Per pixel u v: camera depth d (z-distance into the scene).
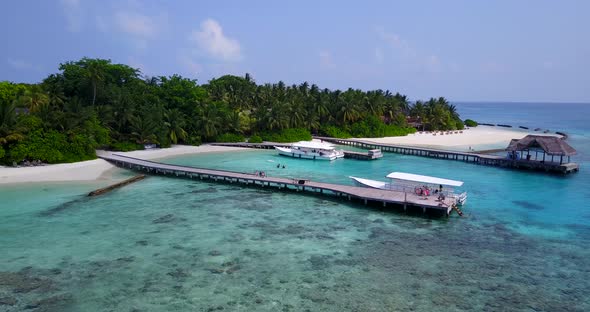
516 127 151.50
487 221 35.16
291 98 98.69
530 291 22.77
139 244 28.19
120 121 68.88
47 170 50.03
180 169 50.91
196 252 27.11
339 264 25.75
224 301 20.98
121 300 20.81
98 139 61.22
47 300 20.64
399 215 36.62
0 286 21.88
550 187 48.84
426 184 41.91
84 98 70.06
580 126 162.00
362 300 21.36
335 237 30.69
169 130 74.38
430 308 20.72
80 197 39.81
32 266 24.33
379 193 40.81
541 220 35.56
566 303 21.56
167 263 25.28
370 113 110.25
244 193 43.66
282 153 72.50
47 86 64.50
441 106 129.25
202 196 41.97
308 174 55.56
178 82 82.56
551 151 58.94
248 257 26.52
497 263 26.39
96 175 49.44
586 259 27.17
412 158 72.88
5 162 50.69
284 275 24.06
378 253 27.67
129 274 23.67
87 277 23.16
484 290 22.75
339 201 41.09
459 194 43.41
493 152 79.75
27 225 31.42
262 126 90.75
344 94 110.56
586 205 40.59
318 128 101.12
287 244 28.98
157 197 41.09
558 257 27.47
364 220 35.09
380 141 96.25
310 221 34.50
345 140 91.25
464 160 70.31
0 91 59.59
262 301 21.05
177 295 21.45
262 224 33.38
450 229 32.94
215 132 80.81
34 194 40.22
